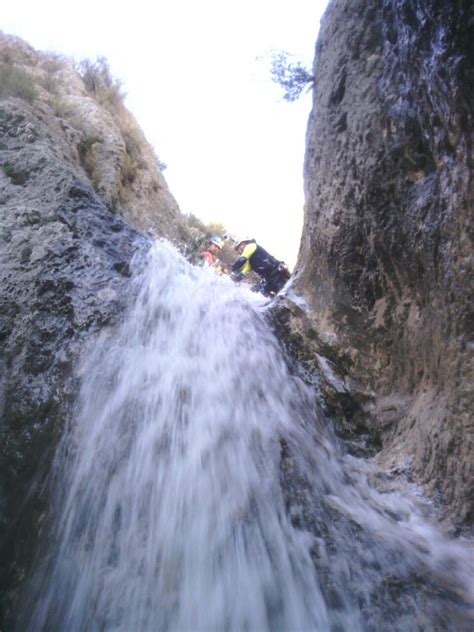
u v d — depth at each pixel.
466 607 2.46
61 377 3.19
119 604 2.46
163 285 3.90
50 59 9.78
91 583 2.55
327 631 2.37
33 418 3.09
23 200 4.16
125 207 7.99
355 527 2.85
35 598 2.61
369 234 3.97
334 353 4.32
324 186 4.51
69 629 2.48
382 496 3.33
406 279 3.77
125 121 9.98
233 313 4.28
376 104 3.79
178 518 2.78
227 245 13.05
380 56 3.83
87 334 3.37
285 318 4.70
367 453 3.90
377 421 3.97
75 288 3.56
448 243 3.11
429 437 3.39
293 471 3.11
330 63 4.53
